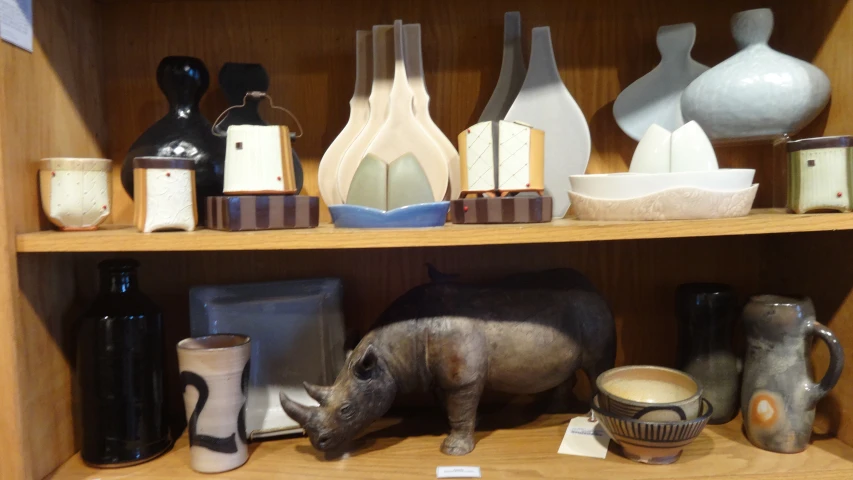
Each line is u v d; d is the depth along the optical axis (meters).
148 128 0.86
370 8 0.93
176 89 0.82
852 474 0.73
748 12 0.82
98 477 0.75
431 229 0.69
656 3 0.95
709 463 0.76
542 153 0.79
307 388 0.75
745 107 0.79
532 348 0.79
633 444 0.74
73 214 0.72
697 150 0.76
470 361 0.76
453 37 0.94
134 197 0.73
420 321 0.78
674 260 0.98
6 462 0.70
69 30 0.82
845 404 0.80
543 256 0.97
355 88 0.88
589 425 0.87
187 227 0.73
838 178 0.72
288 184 0.74
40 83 0.75
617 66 0.95
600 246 0.97
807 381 0.78
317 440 0.74
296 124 0.94
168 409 0.83
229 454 0.75
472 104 0.94
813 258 0.86
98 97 0.90
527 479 0.72
